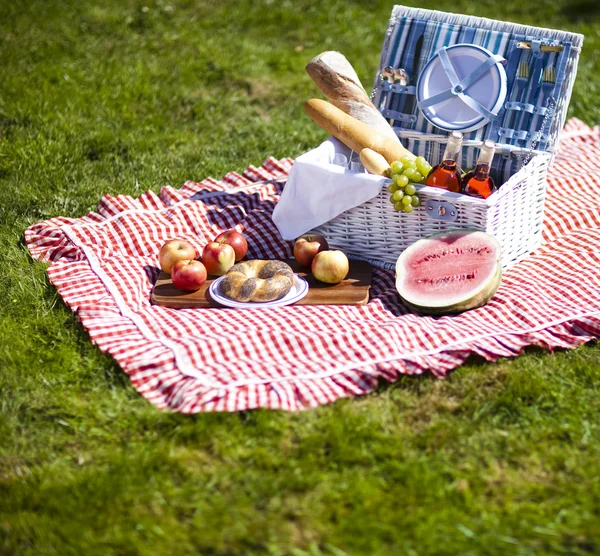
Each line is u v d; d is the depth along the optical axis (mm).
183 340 2025
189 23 4012
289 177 2316
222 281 2193
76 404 1908
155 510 1699
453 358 2004
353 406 1901
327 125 2387
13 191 2676
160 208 2629
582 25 4250
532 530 1648
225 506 1697
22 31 3744
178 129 3150
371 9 4426
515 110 2377
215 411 1862
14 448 1822
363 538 1644
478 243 2172
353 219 2326
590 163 2908
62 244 2424
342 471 1767
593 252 2363
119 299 2193
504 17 4441
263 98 3389
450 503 1701
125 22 3918
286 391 1907
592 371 1978
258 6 4277
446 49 2426
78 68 3496
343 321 2109
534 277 2289
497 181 2418
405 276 2189
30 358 2027
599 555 1616
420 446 1812
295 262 2348
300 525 1673
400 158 2309
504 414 1882
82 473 1759
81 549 1639
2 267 2338
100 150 2955
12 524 1679
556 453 1786
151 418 1861
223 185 2771
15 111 3115
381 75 2518
